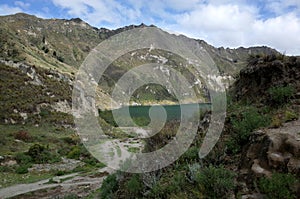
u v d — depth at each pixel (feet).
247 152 24.07
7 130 153.99
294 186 18.40
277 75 34.73
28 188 72.02
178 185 26.17
